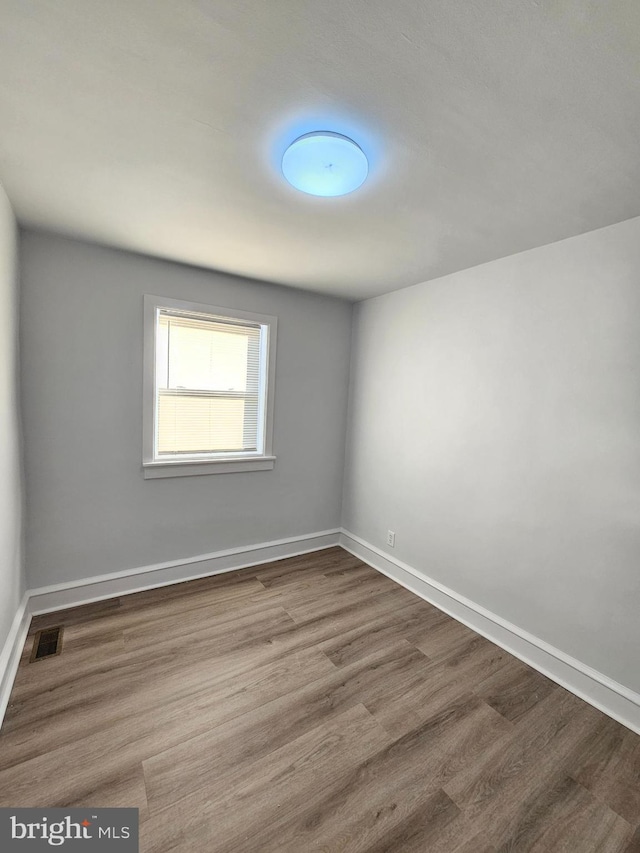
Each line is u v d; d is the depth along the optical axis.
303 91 1.05
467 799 1.33
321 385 3.31
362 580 2.91
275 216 1.79
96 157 1.39
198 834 1.18
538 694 1.83
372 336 3.20
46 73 1.01
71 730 1.52
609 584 1.76
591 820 1.28
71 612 2.33
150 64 0.98
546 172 1.37
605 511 1.77
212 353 2.82
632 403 1.68
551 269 1.97
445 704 1.75
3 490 1.70
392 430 3.00
